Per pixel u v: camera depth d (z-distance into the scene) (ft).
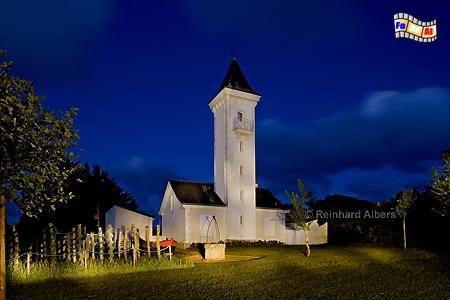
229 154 127.95
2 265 32.58
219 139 132.77
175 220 125.59
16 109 31.81
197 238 117.91
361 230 117.70
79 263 63.46
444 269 58.95
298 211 83.46
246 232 125.80
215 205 122.31
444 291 44.09
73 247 66.18
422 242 96.22
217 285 49.55
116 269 62.54
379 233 110.11
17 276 54.90
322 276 55.62
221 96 132.77
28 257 58.85
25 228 115.55
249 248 104.63
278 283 50.42
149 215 124.77
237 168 128.36
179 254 87.51
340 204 153.38
